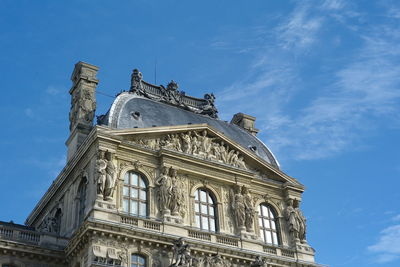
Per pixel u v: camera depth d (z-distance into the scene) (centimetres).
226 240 6281
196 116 7531
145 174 6275
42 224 7294
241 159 7044
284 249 6638
